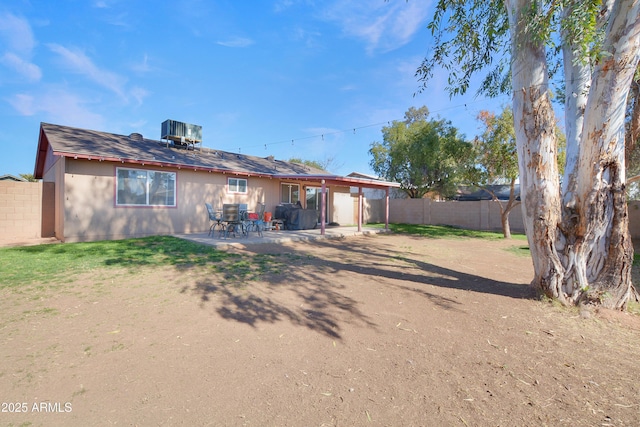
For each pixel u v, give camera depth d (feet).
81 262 20.88
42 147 41.09
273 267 20.85
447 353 10.00
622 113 13.44
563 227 14.71
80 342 10.21
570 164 15.46
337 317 12.79
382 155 74.69
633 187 50.24
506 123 38.34
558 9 13.00
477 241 39.91
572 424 6.84
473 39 17.70
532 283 16.05
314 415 7.06
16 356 9.23
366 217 68.23
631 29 12.62
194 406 7.29
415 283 17.90
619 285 13.98
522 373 8.90
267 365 9.16
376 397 7.75
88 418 6.79
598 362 9.55
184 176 38.47
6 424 6.52
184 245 28.25
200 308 13.38
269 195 47.78
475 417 7.05
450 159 49.60
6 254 23.48
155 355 9.55
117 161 32.35
